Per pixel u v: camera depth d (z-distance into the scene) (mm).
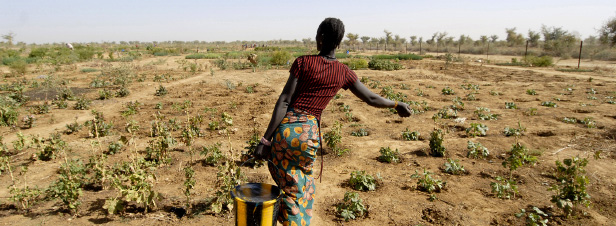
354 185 5188
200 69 21656
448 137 7719
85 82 16750
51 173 5746
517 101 12047
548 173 5590
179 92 13977
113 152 6645
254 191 2709
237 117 9734
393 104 2924
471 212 4387
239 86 15469
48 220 4152
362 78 16812
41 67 22156
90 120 9227
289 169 2664
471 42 61125
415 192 4992
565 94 13383
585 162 4719
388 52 49406
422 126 8719
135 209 4422
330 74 2623
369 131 8312
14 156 6570
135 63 27234
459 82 17062
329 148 6965
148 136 7852
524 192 4957
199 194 4832
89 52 32750
